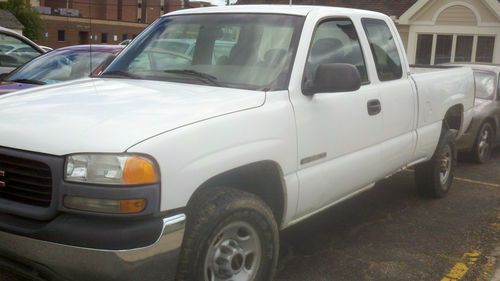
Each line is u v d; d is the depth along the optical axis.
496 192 7.00
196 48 4.32
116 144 2.78
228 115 3.29
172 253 2.90
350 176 4.41
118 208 2.74
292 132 3.71
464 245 5.08
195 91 3.67
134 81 4.07
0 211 2.96
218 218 3.14
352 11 4.85
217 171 3.12
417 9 21.00
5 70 8.41
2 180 3.00
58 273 2.85
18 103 3.43
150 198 2.78
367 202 6.36
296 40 4.03
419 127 5.61
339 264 4.54
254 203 3.38
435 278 4.35
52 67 7.00
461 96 6.57
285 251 4.78
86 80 4.20
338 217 5.77
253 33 4.19
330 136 4.11
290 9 4.35
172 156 2.89
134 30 72.88
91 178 2.76
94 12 69.88
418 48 21.69
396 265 4.57
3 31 8.54
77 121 3.00
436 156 6.22
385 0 23.28
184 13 4.75
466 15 20.36
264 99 3.61
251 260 3.48
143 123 2.96
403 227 5.52
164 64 4.32
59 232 2.77
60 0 68.38
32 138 2.92
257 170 3.52
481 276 4.41
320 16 4.32
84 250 2.74
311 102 3.93
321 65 3.83
